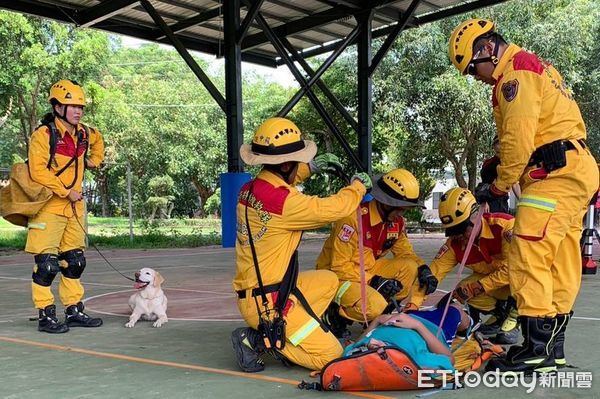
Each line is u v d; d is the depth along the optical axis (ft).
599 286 23.47
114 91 96.37
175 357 13.03
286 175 11.78
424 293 13.75
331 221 11.54
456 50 11.28
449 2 41.11
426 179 78.43
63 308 20.63
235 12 35.22
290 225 11.26
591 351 12.90
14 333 16.12
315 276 12.37
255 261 11.29
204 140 104.32
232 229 36.73
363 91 40.14
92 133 17.63
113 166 104.37
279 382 10.98
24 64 63.46
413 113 66.90
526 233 10.86
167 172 105.19
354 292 13.84
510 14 62.23
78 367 12.25
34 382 11.14
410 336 10.59
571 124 10.88
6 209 15.98
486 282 13.52
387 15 41.68
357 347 10.87
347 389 10.27
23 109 73.15
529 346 10.96
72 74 68.18
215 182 112.16
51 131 16.12
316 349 11.34
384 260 15.62
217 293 23.79
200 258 41.83
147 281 16.83
